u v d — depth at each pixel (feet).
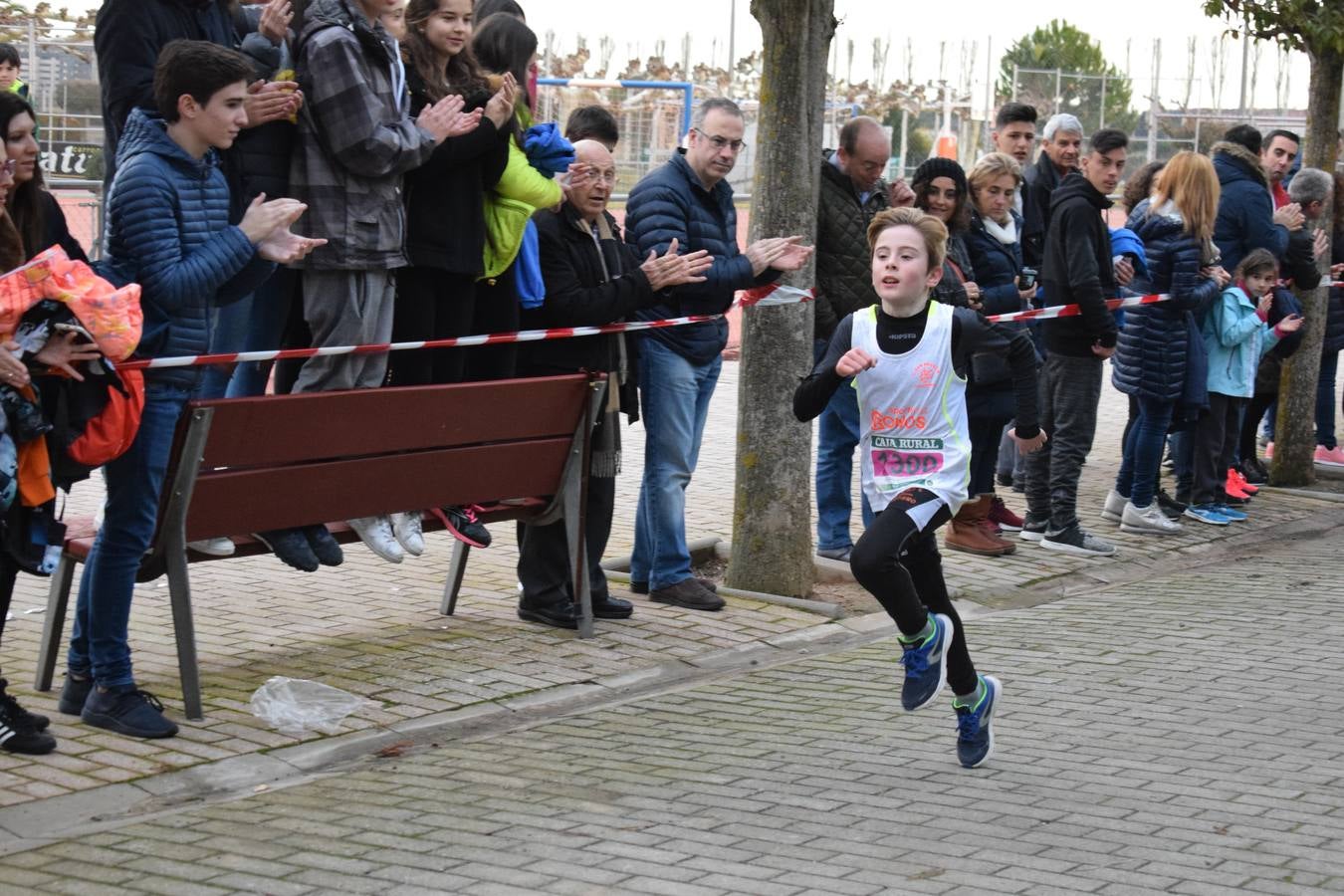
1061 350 34.40
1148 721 22.40
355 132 21.99
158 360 19.47
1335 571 33.65
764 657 26.22
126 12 21.59
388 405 22.45
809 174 28.94
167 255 19.66
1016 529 36.76
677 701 23.31
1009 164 33.45
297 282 23.97
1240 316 37.37
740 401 29.50
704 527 35.47
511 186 24.61
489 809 18.44
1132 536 36.94
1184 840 17.70
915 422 20.04
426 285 24.68
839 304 30.86
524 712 22.77
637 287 25.73
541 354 26.23
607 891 15.92
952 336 19.93
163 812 18.30
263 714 21.43
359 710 22.02
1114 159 33.22
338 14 22.36
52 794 18.53
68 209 63.31
